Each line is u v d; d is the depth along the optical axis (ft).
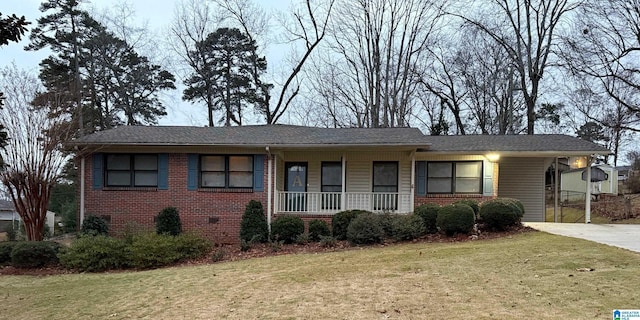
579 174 80.18
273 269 32.48
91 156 49.83
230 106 104.58
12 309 25.93
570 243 33.88
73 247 38.24
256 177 50.47
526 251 31.89
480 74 107.14
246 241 46.14
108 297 27.27
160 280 31.22
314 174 55.67
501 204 42.96
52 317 23.90
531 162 60.08
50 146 44.70
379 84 96.02
